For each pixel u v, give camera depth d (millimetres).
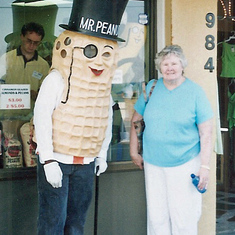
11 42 4840
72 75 4133
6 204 4867
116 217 5219
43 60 4934
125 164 5207
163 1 5098
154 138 4402
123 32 5145
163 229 4594
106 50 4191
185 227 4484
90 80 4152
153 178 4508
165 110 4383
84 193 4371
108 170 5156
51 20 4941
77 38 4129
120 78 5184
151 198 4543
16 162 4871
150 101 4496
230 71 6289
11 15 4824
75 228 4441
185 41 5059
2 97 4816
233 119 6426
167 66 4359
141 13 5176
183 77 4492
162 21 5125
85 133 4199
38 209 4566
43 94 4113
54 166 4066
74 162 4227
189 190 4438
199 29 5090
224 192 6492
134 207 5277
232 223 6195
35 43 4902
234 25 6238
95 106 4211
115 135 5203
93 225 5117
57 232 4277
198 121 4391
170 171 4414
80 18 4113
